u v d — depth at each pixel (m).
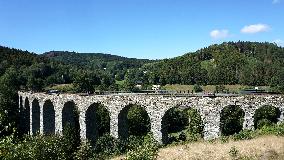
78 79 103.75
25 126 75.75
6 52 143.50
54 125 65.31
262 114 66.62
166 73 137.12
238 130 65.50
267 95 40.19
